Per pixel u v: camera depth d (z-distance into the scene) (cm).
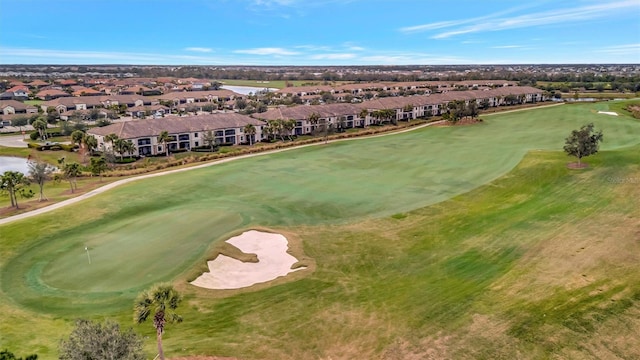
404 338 2938
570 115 13925
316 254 4397
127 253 4394
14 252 4456
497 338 2838
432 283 3678
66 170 6981
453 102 15550
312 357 2791
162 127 10962
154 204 5969
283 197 6203
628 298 3092
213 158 9288
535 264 3775
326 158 8838
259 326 3152
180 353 2802
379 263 4162
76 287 3741
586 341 2725
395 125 13700
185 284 3788
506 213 5166
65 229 5056
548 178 6359
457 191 6216
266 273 4084
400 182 6825
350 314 3275
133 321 3200
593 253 3828
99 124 14288
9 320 3234
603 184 5825
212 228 5044
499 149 8894
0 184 5997
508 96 17638
